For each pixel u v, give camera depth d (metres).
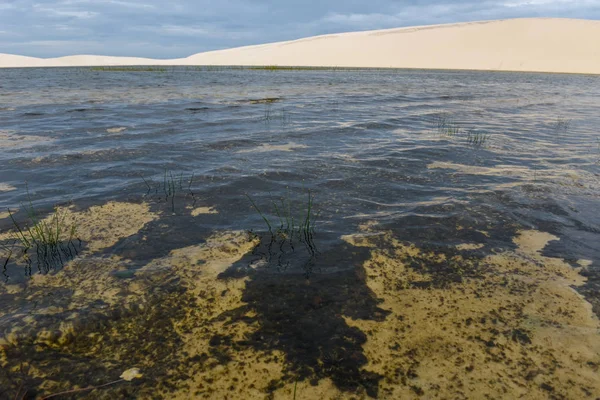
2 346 1.86
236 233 3.03
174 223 3.18
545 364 1.79
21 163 4.73
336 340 1.95
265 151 5.38
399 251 2.78
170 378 1.71
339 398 1.62
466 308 2.19
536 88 17.58
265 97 12.34
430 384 1.69
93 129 6.82
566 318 2.09
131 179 4.18
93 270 2.51
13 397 1.59
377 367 1.78
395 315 2.13
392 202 3.64
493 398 1.61
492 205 3.55
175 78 21.53
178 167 4.60
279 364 1.80
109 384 1.67
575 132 7.16
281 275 2.48
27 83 17.55
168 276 2.46
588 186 4.08
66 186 3.97
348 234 3.02
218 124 7.38
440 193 3.86
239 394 1.64
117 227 3.10
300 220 3.25
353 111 9.45
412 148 5.65
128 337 1.95
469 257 2.71
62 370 1.74
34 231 3.01
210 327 2.03
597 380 1.70
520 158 5.22
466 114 9.34
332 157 5.09
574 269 2.55
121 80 19.73
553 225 3.17
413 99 12.52
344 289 2.35
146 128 6.94
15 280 2.39
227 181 4.13
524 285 2.39
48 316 2.07
